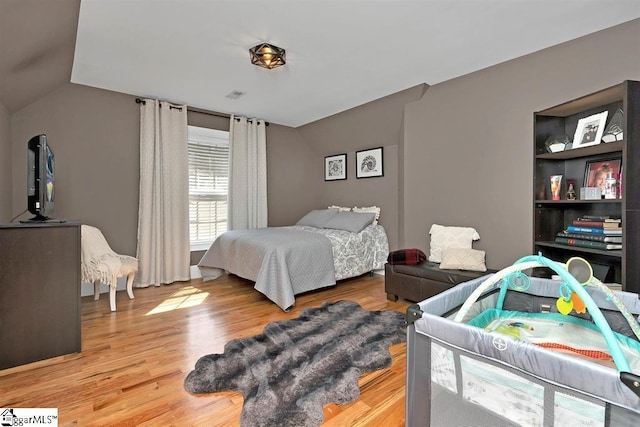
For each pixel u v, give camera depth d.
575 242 2.17
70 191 3.33
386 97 3.77
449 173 3.32
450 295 1.38
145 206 3.68
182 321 2.64
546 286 1.65
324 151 5.22
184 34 2.31
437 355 1.04
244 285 3.82
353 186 4.80
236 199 4.45
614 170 2.24
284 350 2.10
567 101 2.38
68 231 2.05
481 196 3.06
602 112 2.27
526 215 2.76
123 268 2.97
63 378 1.77
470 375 0.96
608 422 0.72
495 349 0.90
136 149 3.73
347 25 2.22
